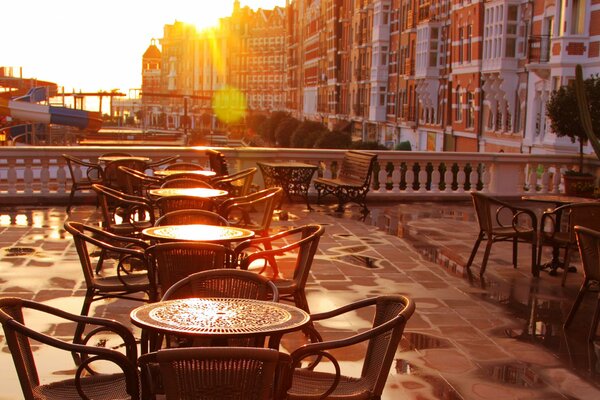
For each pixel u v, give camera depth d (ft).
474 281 33.60
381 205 59.26
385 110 194.18
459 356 23.31
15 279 31.65
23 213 50.52
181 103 618.03
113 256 36.42
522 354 23.67
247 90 495.82
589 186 55.21
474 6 128.98
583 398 20.10
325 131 211.41
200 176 40.86
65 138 214.28
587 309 29.37
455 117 141.49
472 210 57.31
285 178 54.60
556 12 96.89
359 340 14.48
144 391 13.79
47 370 21.21
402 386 20.65
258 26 481.05
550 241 34.22
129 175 43.01
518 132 116.78
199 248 21.12
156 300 22.65
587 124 41.70
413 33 166.81
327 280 33.06
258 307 15.64
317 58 293.84
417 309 28.73
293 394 14.46
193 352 11.82
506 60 116.78
